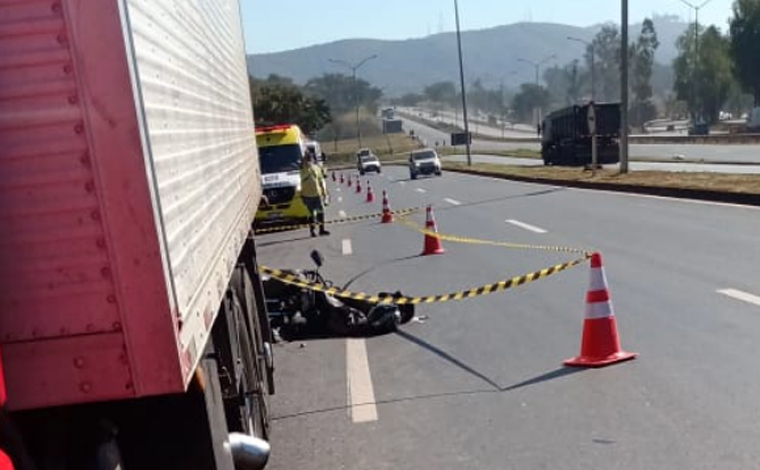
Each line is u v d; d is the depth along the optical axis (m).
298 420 6.28
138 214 2.19
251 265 6.32
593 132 35.53
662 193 22.91
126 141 2.17
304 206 22.75
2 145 2.14
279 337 8.80
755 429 5.35
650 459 5.02
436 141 152.62
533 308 9.49
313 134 100.94
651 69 139.62
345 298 9.49
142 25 2.37
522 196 27.64
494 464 5.14
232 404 4.14
